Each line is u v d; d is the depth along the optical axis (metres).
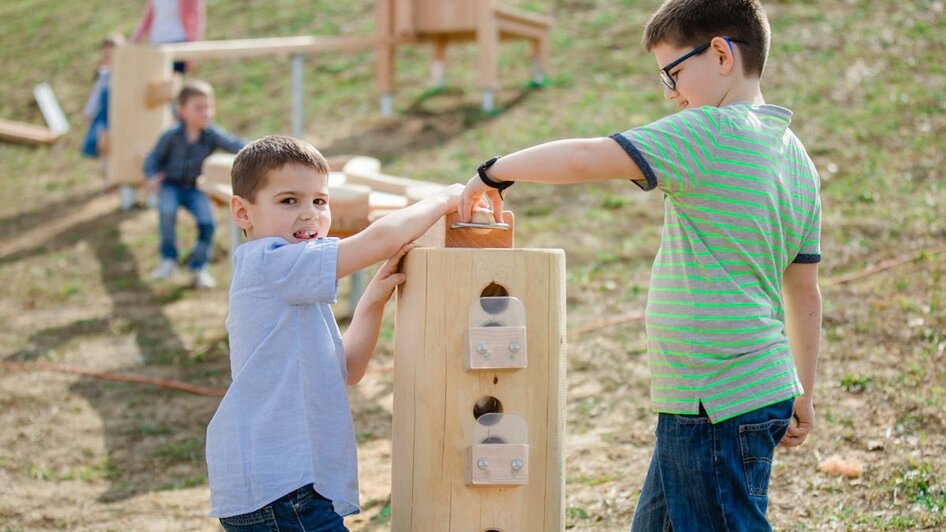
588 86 9.63
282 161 2.43
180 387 5.41
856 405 4.17
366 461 4.27
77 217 9.02
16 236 8.62
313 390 2.32
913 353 4.60
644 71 9.76
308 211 2.46
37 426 4.96
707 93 2.33
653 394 2.33
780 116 2.34
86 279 7.50
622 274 6.22
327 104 10.41
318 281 2.29
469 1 9.36
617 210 7.21
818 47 9.29
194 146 7.25
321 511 2.26
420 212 2.35
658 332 2.29
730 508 2.18
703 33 2.31
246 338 2.37
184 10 9.39
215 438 2.32
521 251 2.34
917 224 6.17
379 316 2.52
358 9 12.58
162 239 7.38
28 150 11.07
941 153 7.17
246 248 2.43
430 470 2.32
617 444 4.15
